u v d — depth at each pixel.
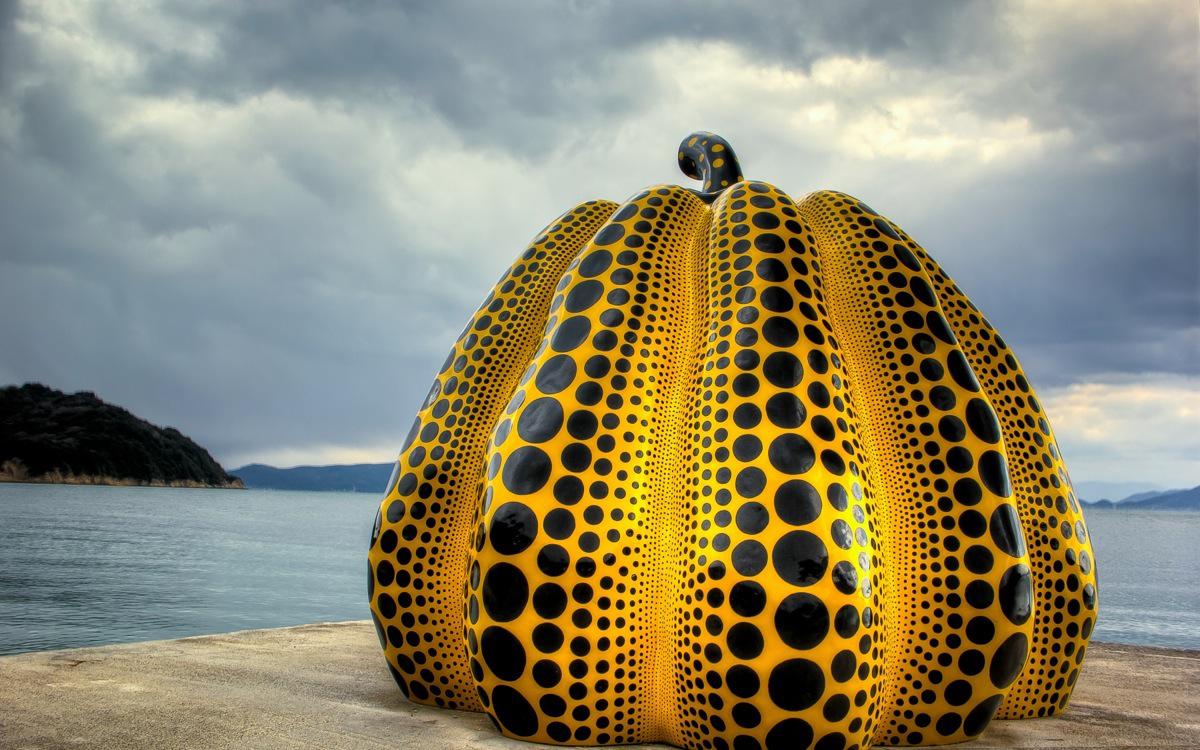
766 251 5.53
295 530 67.06
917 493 5.41
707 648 4.69
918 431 5.52
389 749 5.04
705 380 5.27
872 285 5.95
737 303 5.39
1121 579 36.62
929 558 5.30
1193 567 43.34
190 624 21.36
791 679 4.55
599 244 6.02
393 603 6.06
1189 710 6.50
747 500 4.78
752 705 4.59
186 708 5.95
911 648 5.27
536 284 6.70
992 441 5.52
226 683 6.80
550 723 5.07
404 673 6.11
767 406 5.00
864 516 4.88
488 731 5.46
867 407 5.66
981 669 5.22
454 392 6.41
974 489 5.38
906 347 5.71
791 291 5.38
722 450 4.97
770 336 5.20
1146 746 5.45
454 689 6.01
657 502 5.25
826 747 4.64
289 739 5.22
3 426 103.94
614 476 5.21
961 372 5.68
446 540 6.05
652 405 5.46
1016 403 6.33
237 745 5.09
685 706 4.85
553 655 4.98
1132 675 8.04
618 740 5.11
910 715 5.27
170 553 43.38
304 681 6.95
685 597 4.82
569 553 5.03
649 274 5.86
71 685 6.61
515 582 5.04
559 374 5.48
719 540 4.75
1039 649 6.06
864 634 4.67
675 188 6.50
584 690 5.02
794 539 4.66
